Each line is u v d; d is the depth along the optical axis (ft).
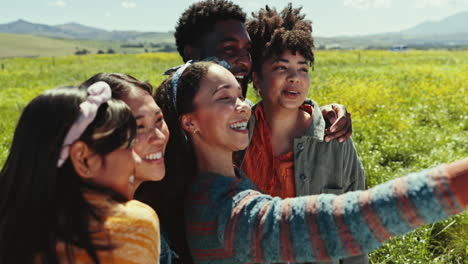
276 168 7.88
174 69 6.42
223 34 7.93
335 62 101.40
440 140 25.41
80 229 3.87
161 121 5.06
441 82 50.93
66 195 3.95
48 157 3.89
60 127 3.91
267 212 4.21
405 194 3.63
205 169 5.44
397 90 45.75
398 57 113.70
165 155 5.45
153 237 4.23
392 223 3.65
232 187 4.86
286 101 7.62
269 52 7.68
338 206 3.90
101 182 4.23
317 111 7.70
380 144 24.58
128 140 4.20
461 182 3.48
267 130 7.98
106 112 4.10
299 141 7.53
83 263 3.87
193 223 5.00
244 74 8.14
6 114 41.98
